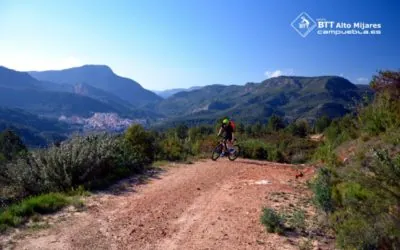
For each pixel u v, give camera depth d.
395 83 11.44
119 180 9.94
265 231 5.94
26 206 6.53
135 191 8.73
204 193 8.59
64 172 8.72
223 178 10.58
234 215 6.81
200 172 11.62
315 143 26.69
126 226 6.14
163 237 5.69
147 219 6.55
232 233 5.87
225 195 8.39
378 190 4.65
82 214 6.71
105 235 5.70
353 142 11.76
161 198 8.06
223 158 16.45
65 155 9.06
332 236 5.66
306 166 12.60
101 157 9.69
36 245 5.19
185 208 7.29
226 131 15.33
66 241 5.39
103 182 9.15
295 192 8.69
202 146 18.70
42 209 6.75
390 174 4.55
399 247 4.34
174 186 9.35
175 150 15.55
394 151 7.73
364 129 11.73
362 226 4.80
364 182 4.83
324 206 6.38
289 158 18.95
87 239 5.50
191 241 5.54
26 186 8.42
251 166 13.24
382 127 10.84
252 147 18.53
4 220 5.96
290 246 5.33
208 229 6.06
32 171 8.73
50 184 8.48
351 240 4.73
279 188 9.11
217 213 6.95
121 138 13.37
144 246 5.32
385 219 4.54
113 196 8.17
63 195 7.97
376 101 11.97
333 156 10.23
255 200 7.86
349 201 5.30
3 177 8.76
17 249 5.01
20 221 6.02
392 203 4.54
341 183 6.62
